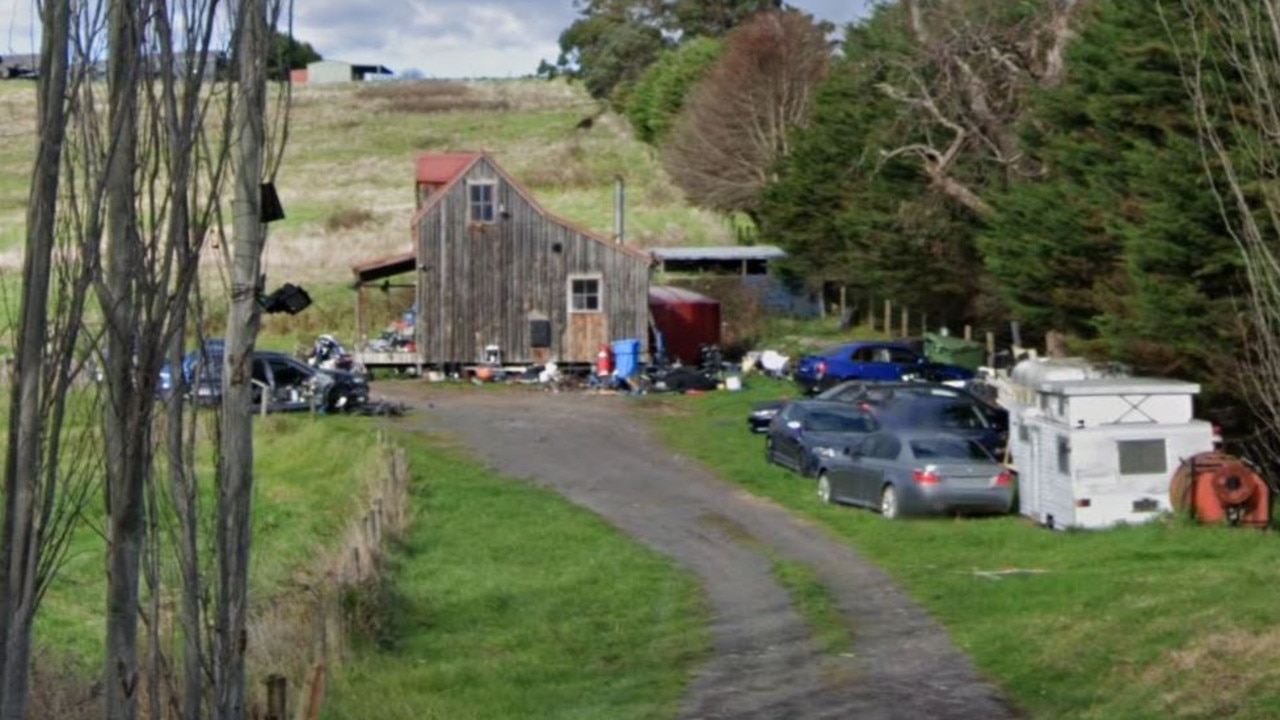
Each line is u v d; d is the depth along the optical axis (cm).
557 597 2259
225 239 868
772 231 6231
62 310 690
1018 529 2706
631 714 1556
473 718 1536
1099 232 3400
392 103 11819
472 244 5125
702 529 2862
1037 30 3884
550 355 5131
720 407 4553
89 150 723
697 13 10406
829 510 3003
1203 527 2553
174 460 868
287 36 886
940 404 3494
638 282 5138
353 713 1498
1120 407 2642
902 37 4306
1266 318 1814
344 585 1989
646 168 9106
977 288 5116
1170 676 1531
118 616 757
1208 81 2081
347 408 4272
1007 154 3969
